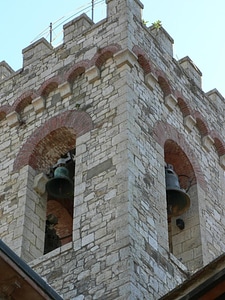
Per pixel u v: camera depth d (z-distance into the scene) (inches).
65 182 1174.3
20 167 1204.5
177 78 1311.5
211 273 660.7
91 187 1107.3
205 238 1165.7
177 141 1226.6
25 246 1114.1
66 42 1307.8
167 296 678.5
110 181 1095.6
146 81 1229.1
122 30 1248.8
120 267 1004.6
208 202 1224.8
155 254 1051.3
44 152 1217.4
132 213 1055.6
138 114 1173.7
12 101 1298.0
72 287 1029.2
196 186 1217.4
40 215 1162.0
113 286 994.1
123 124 1143.0
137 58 1231.5
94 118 1181.7
